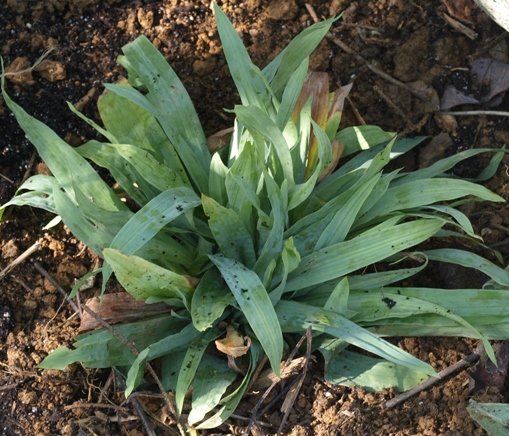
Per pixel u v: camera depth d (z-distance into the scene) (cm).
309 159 70
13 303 71
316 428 66
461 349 68
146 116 68
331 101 70
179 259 67
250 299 61
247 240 66
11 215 73
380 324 67
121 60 71
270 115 69
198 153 69
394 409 66
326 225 67
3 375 69
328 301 64
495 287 69
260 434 66
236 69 67
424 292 67
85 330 67
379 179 67
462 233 73
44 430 67
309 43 69
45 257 72
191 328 65
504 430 64
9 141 74
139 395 66
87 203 63
